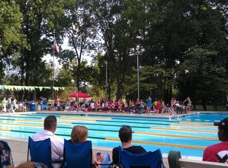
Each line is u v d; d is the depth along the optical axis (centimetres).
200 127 1664
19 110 3297
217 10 3700
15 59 4031
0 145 387
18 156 729
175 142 1177
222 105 4006
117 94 4469
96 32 4528
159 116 2327
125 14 3956
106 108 3083
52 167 443
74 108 3334
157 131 1512
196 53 3225
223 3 3562
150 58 3906
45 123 488
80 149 413
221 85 3275
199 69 3375
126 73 4466
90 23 4381
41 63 4238
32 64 4172
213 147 343
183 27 3500
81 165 414
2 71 4084
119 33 4253
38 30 4109
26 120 2214
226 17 3738
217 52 3238
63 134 1418
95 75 4997
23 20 4069
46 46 4178
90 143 412
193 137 1293
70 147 421
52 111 3139
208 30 3503
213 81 3291
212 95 3466
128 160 377
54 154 457
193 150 1009
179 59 3794
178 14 3534
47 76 4316
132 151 407
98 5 4197
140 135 1370
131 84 3841
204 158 347
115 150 455
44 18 4134
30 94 4369
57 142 463
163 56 3888
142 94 4181
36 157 456
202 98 3625
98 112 2947
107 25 4378
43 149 447
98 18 4341
